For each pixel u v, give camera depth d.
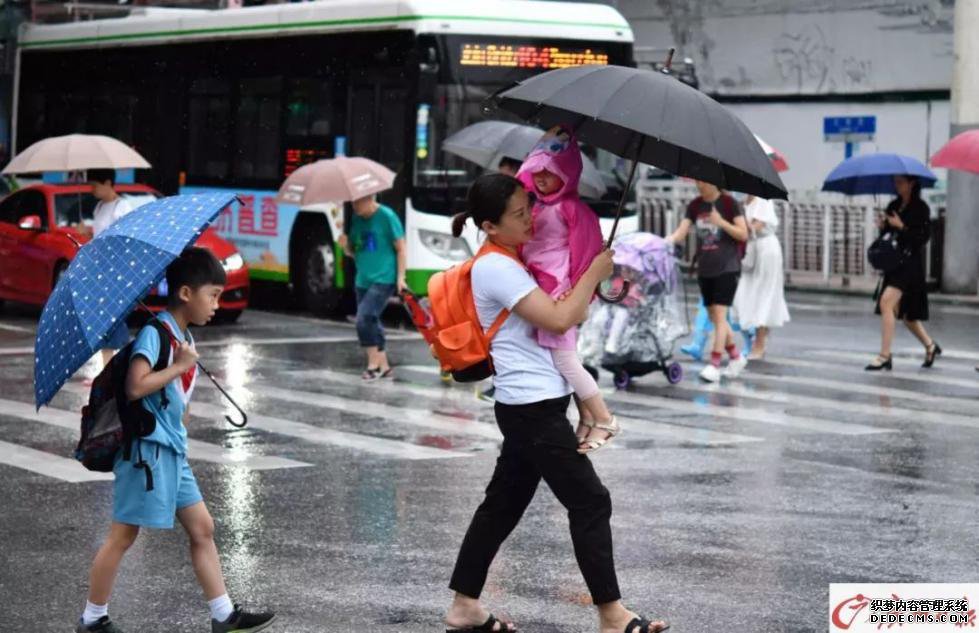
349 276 43.94
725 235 32.12
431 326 14.42
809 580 16.77
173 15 50.81
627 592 16.25
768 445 24.98
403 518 19.58
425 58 40.97
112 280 13.16
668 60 14.30
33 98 57.03
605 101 13.56
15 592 16.12
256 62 47.09
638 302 30.92
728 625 15.09
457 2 41.31
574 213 14.12
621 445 24.84
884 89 63.44
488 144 30.08
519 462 14.43
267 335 39.84
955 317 46.38
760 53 67.69
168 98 50.72
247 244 47.41
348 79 43.44
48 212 42.12
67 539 18.36
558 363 14.11
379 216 31.59
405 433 25.80
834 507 20.42
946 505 20.64
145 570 17.00
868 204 55.66
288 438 25.25
